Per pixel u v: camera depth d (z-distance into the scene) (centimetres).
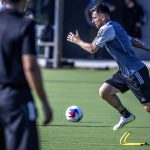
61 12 5706
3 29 1412
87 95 3938
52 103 3516
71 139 2411
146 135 2530
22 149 1385
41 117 2938
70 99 3719
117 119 2950
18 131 1390
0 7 2402
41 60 6450
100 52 6594
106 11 2403
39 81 1387
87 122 2839
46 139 2403
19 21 1415
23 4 1448
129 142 2369
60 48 5809
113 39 2398
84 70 5681
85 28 6494
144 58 6594
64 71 5578
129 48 2434
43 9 6381
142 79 2436
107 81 2502
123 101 3709
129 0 6266
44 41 5947
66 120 2880
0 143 1431
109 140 2402
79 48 6612
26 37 1400
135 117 2786
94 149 2217
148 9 6475
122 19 6347
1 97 1400
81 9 6512
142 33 6481
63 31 6562
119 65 2461
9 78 1409
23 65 1408
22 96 1406
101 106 3438
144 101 2462
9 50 1410
